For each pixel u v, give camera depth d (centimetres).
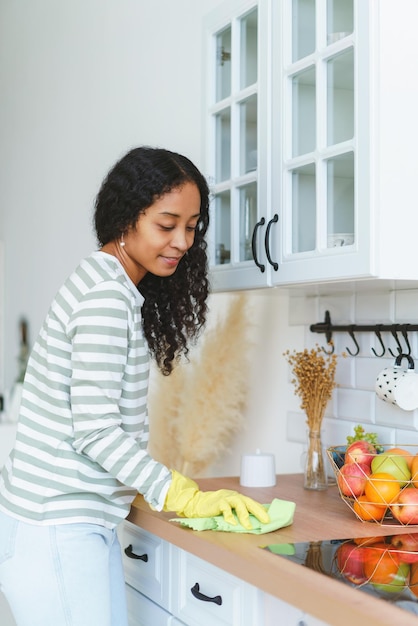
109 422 149
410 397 181
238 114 204
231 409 256
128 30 329
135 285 172
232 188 203
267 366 246
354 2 157
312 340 225
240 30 204
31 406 158
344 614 105
